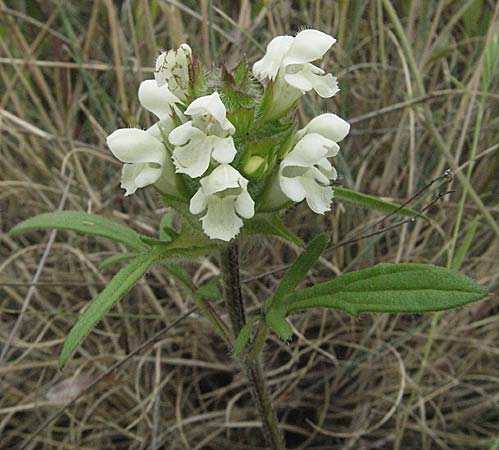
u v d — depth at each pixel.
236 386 0.19
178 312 0.20
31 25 0.23
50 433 0.18
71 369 0.19
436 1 0.23
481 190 0.20
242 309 0.13
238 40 0.21
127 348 0.20
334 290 0.11
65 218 0.13
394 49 0.23
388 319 0.20
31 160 0.21
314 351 0.19
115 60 0.20
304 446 0.18
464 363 0.19
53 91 0.23
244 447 0.18
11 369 0.18
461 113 0.19
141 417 0.18
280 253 0.20
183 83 0.11
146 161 0.10
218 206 0.10
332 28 0.23
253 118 0.10
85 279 0.20
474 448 0.18
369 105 0.22
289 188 0.10
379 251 0.21
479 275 0.19
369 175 0.21
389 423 0.19
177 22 0.20
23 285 0.17
